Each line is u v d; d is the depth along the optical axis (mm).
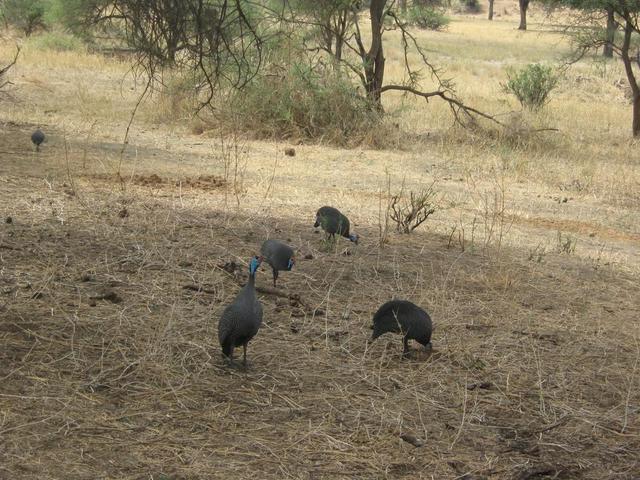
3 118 17938
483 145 19578
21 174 11828
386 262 9086
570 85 38938
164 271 7836
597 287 9141
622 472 5062
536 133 21266
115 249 8359
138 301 6961
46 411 5016
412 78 21891
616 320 8000
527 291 8609
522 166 17125
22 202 9938
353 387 5867
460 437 5297
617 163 19797
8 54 30719
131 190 11422
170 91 19094
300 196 12602
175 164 14578
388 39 55438
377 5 20891
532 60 50719
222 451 4812
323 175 15031
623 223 13312
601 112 30359
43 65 29531
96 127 18047
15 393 5191
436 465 4922
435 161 17703
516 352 6840
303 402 5551
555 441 5383
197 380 5676
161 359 5855
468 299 8094
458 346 6781
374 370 6172
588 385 6336
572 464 5094
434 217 12078
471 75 41250
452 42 58156
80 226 9102
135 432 4918
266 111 19172
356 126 19312
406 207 11375
